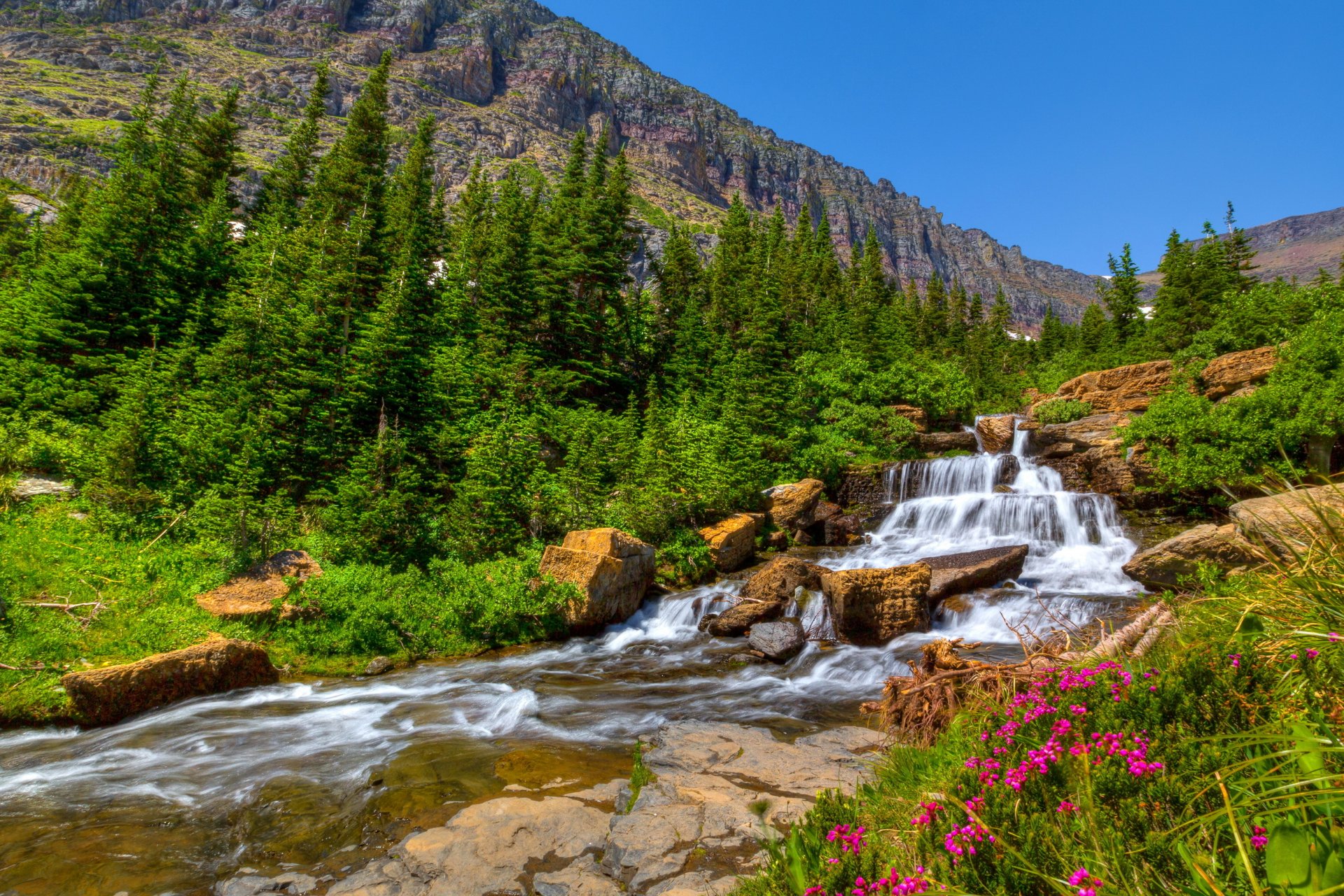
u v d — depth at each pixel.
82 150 123.75
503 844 5.32
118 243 24.31
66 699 9.36
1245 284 46.97
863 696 10.29
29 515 14.09
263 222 36.16
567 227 37.00
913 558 20.48
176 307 24.33
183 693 10.11
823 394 36.66
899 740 6.21
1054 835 2.62
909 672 11.23
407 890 4.82
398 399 21.22
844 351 43.00
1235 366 24.69
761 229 77.00
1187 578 8.09
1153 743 3.00
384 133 42.91
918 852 3.14
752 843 4.86
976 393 51.94
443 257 42.69
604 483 22.88
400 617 13.11
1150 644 5.41
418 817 6.14
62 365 21.78
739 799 5.60
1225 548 11.97
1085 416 33.91
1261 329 31.95
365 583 14.00
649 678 11.55
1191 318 47.91
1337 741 2.11
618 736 8.48
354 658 12.21
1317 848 1.73
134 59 197.88
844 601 13.00
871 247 74.50
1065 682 3.85
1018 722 3.82
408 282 26.53
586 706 9.88
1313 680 2.87
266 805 6.60
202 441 16.88
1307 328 21.53
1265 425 18.11
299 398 19.61
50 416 18.62
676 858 4.77
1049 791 3.00
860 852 2.99
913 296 79.94
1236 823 2.27
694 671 11.95
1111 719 3.29
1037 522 21.47
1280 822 1.74
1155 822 2.53
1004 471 26.34
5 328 21.94
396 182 43.56
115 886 5.25
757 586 16.16
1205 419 19.44
